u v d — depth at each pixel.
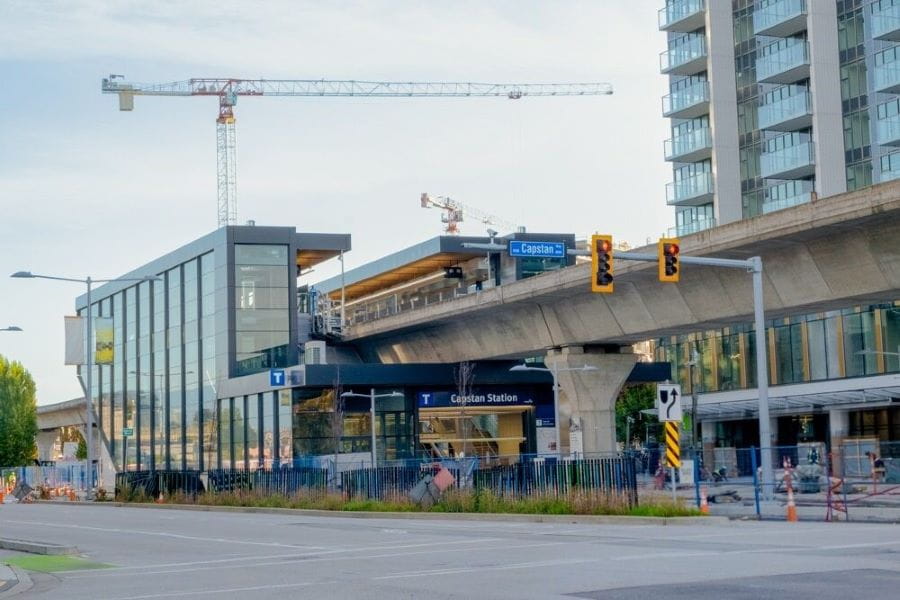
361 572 20.64
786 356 88.75
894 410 78.44
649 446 100.19
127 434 93.06
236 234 87.81
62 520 47.53
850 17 85.19
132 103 170.00
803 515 36.97
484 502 42.66
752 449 39.78
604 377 71.75
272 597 17.22
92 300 117.50
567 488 39.94
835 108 85.69
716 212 95.88
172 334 98.12
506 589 17.03
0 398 143.62
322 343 82.38
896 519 34.69
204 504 60.03
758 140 94.25
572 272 63.88
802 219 47.97
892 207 43.91
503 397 83.44
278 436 81.00
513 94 171.88
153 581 20.66
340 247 92.38
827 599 14.66
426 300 99.25
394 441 80.81
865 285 49.62
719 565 19.44
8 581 21.41
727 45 97.50
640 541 25.91
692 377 88.38
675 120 103.19
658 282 60.69
